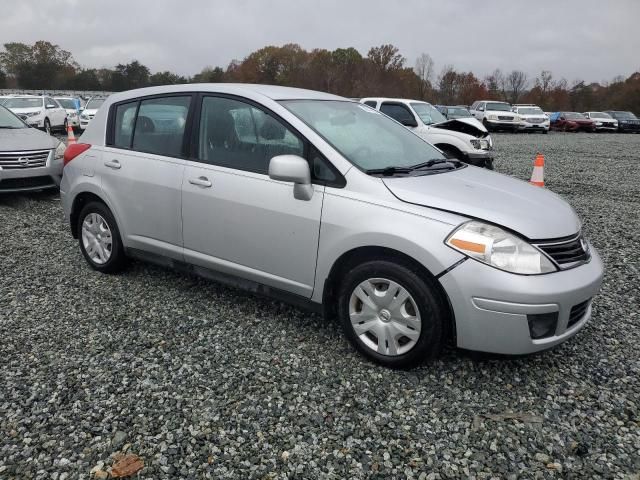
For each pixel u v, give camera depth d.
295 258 3.53
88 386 3.11
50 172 8.00
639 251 5.82
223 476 2.43
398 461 2.53
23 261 5.27
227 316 4.03
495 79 70.06
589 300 3.24
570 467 2.50
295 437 2.68
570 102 66.50
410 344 3.17
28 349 3.53
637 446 2.64
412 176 3.46
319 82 67.00
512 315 2.90
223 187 3.81
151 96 4.44
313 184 3.44
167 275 4.88
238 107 3.87
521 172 12.34
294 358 3.42
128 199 4.43
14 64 86.06
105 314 4.07
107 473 2.44
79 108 26.03
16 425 2.76
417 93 67.75
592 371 3.30
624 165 13.94
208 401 2.96
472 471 2.47
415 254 3.03
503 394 3.05
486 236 2.96
